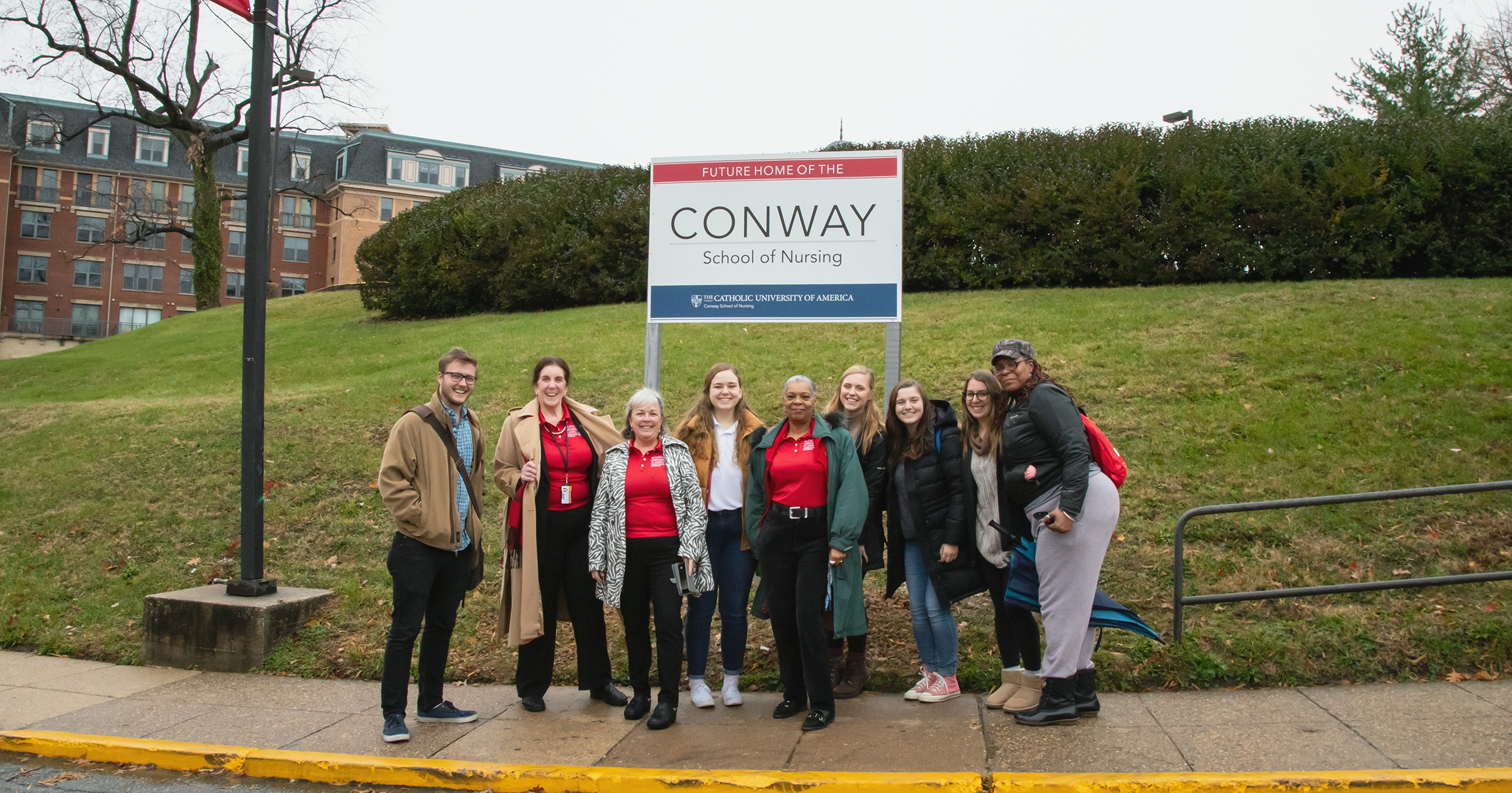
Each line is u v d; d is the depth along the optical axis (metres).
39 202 52.50
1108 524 4.32
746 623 5.03
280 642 6.12
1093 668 4.54
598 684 5.07
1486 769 3.65
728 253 6.49
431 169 58.28
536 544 4.92
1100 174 12.91
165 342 18.73
